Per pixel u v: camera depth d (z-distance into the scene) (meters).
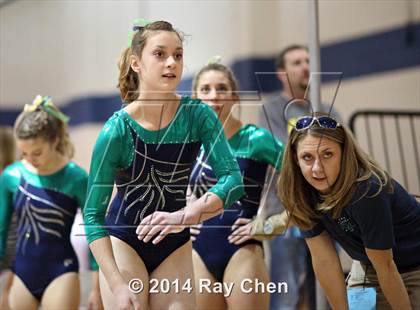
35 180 8.20
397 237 5.92
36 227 8.10
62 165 8.24
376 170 5.75
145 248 5.83
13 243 8.48
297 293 8.68
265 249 9.06
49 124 8.05
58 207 8.11
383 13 11.38
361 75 11.61
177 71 5.61
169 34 5.60
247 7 12.92
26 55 14.10
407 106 11.12
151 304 5.86
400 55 11.20
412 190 10.67
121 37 13.86
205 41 13.06
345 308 6.19
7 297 8.30
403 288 5.77
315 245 6.21
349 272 6.96
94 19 14.21
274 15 12.90
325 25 11.99
